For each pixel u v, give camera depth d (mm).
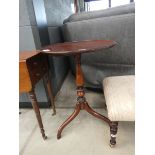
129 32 1439
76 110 1214
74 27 1698
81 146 1095
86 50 889
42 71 1204
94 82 1772
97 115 1209
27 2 1255
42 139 1193
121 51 1537
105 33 1548
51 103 1556
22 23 1301
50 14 1927
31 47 1374
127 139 1101
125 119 896
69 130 1249
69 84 2127
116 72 1651
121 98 929
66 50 940
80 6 5340
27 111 1584
